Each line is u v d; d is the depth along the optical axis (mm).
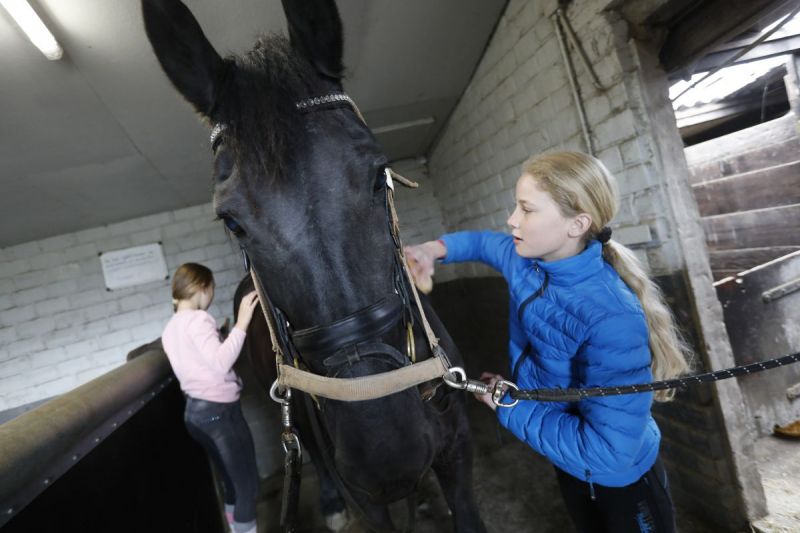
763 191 2736
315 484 2492
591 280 772
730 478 1399
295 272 677
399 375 704
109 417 1140
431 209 3404
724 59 1646
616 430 714
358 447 741
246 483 1665
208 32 1738
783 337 1815
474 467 2143
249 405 2797
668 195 1350
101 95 1865
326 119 710
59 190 2385
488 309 2730
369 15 1885
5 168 2096
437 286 3297
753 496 1391
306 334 699
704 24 1249
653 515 847
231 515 1761
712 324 1359
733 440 1376
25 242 2812
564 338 802
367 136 750
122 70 1781
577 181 746
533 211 777
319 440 965
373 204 723
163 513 1325
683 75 1561
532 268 900
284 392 844
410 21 1958
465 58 2273
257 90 693
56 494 801
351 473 809
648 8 1288
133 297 2943
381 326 702
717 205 3070
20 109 1803
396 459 759
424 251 1082
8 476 649
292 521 832
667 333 839
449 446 1010
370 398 689
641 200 1430
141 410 1387
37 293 2840
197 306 1681
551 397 745
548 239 777
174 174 2570
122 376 1338
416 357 852
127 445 1206
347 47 2012
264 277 742
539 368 904
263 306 822
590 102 1548
